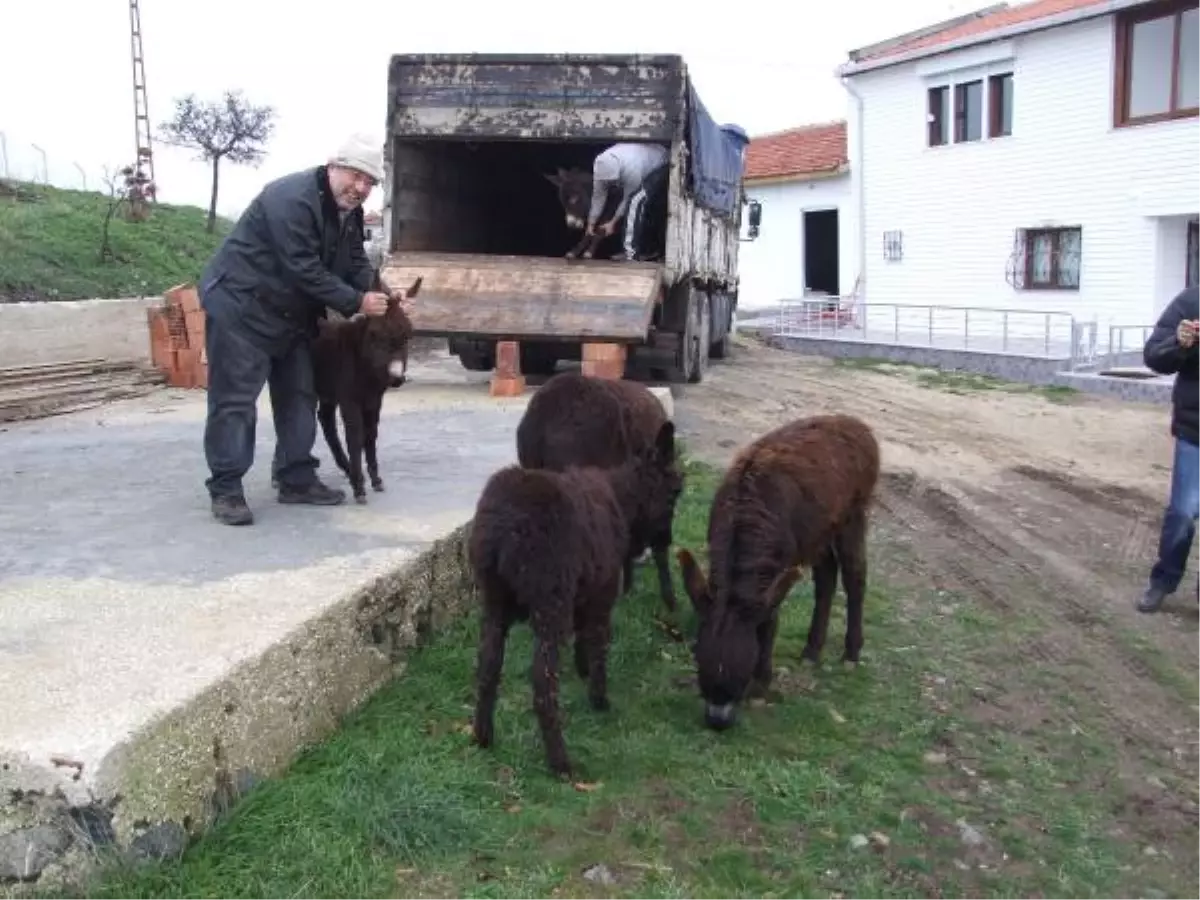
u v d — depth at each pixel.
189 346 12.22
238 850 3.55
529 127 12.31
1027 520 9.23
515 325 11.58
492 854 3.72
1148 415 14.47
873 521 9.03
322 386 6.70
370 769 4.07
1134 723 5.35
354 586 4.80
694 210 13.97
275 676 4.09
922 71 23.31
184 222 20.31
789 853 3.92
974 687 5.67
